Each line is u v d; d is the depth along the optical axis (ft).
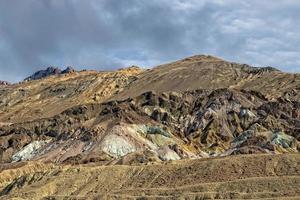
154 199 578.66
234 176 628.69
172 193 596.70
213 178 633.20
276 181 570.05
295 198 510.58
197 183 627.46
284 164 631.56
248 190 567.59
